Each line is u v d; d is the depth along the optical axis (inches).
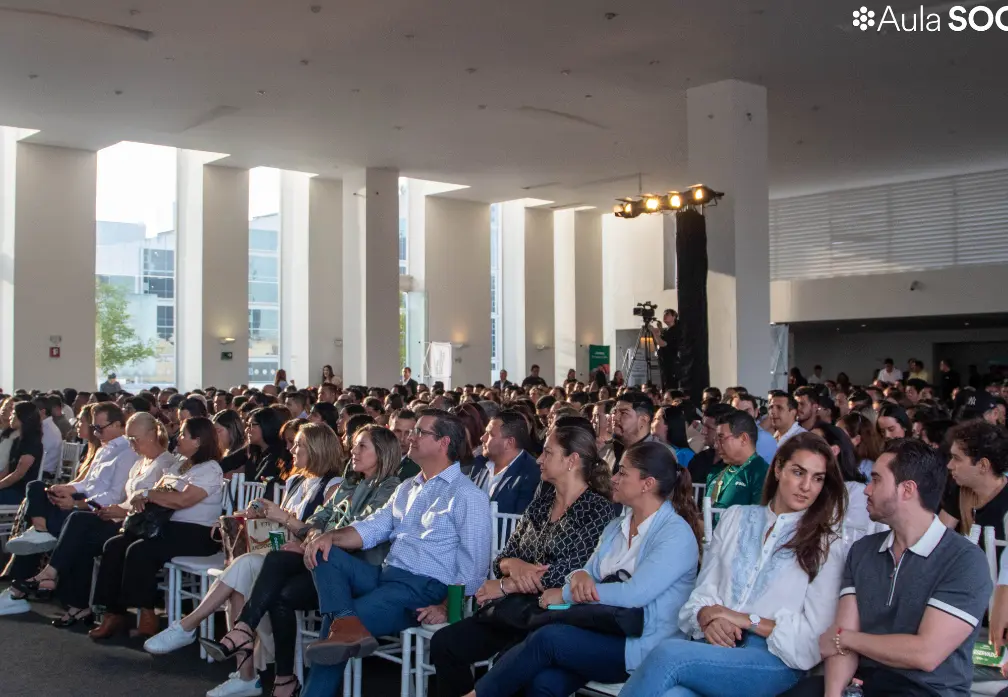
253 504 196.2
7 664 196.1
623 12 408.5
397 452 186.1
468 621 151.3
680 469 142.5
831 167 730.2
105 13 415.2
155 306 767.1
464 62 480.4
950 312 740.0
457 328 870.4
